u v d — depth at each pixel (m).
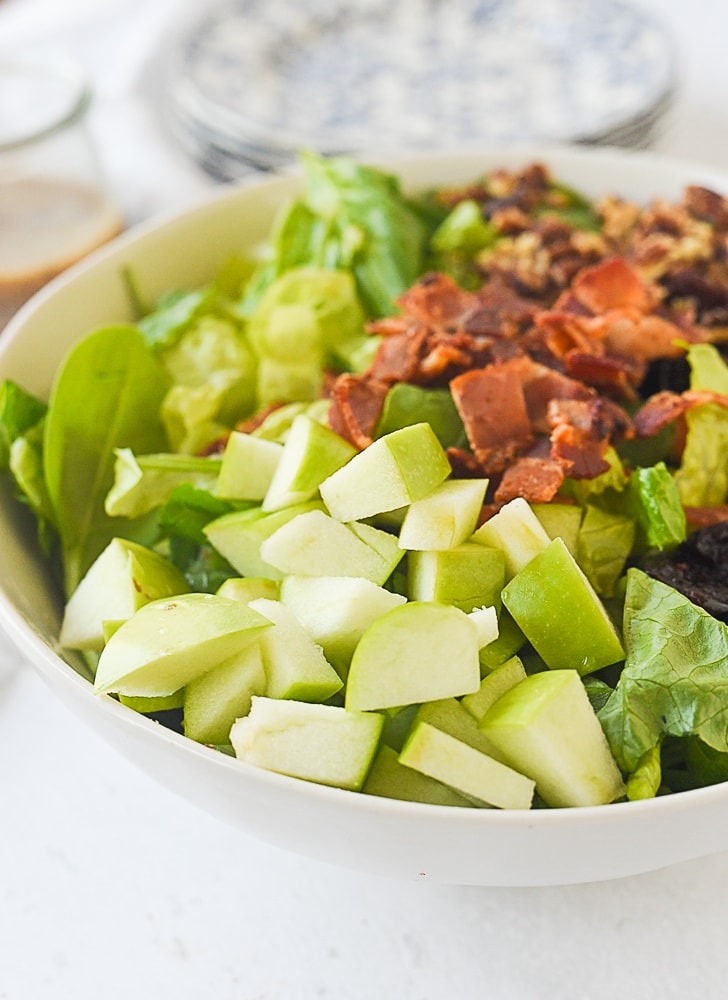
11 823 0.38
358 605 0.34
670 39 0.64
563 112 0.60
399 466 0.34
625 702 0.33
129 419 0.41
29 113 0.59
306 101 0.62
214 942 0.35
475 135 0.58
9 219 0.52
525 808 0.32
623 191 0.47
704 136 0.62
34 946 0.35
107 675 0.33
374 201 0.45
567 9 0.68
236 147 0.58
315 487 0.36
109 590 0.36
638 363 0.40
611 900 0.35
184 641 0.32
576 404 0.37
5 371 0.41
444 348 0.38
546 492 0.35
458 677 0.32
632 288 0.41
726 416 0.39
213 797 0.33
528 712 0.32
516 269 0.44
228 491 0.37
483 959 0.35
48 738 0.39
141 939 0.35
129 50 0.70
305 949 0.35
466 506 0.35
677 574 0.36
